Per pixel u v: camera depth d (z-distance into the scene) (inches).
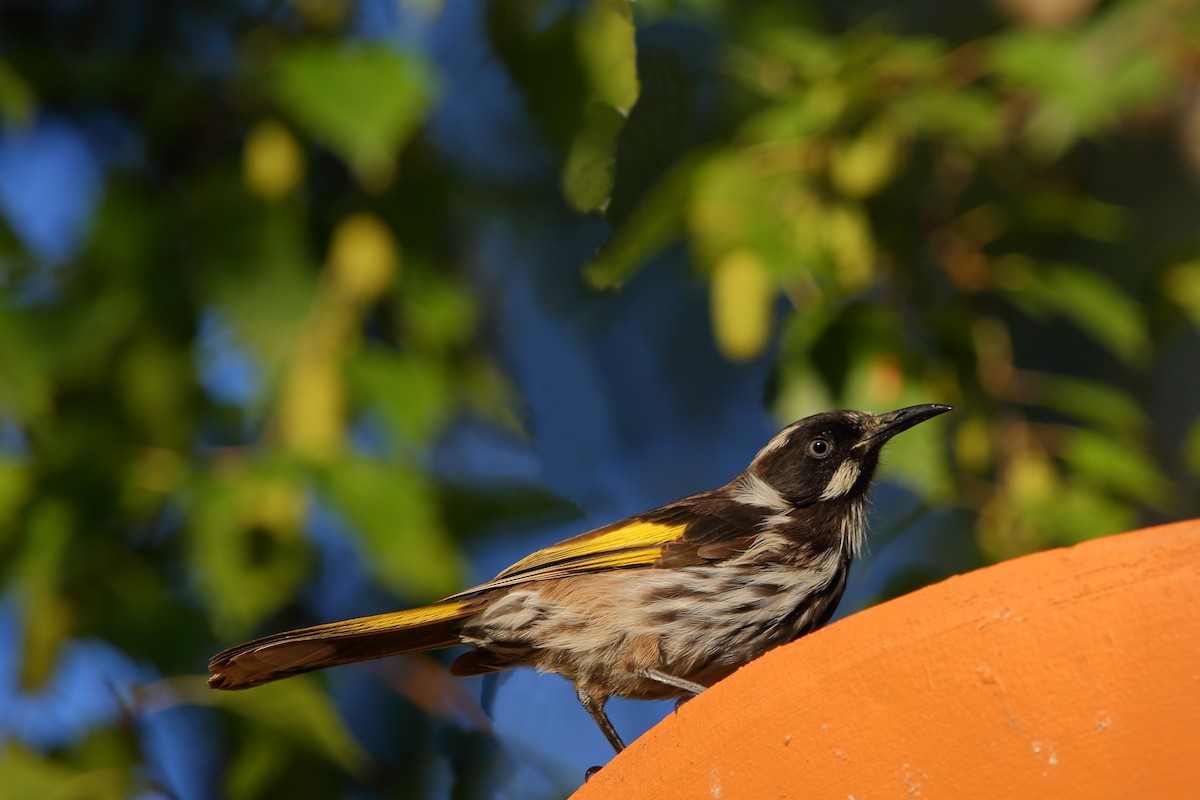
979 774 196.7
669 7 434.9
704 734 218.7
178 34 521.7
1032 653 197.0
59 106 499.5
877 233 466.3
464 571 426.6
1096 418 467.5
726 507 389.1
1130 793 189.2
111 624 445.4
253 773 441.4
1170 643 191.9
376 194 453.4
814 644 212.5
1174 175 600.1
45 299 452.1
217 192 433.7
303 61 402.3
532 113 425.4
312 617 494.9
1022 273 465.4
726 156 450.3
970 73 457.4
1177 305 506.9
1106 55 472.1
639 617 366.9
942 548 588.7
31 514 423.2
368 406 437.1
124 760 422.3
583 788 234.1
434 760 500.7
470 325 458.3
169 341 446.9
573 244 597.9
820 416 410.9
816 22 553.9
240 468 407.2
